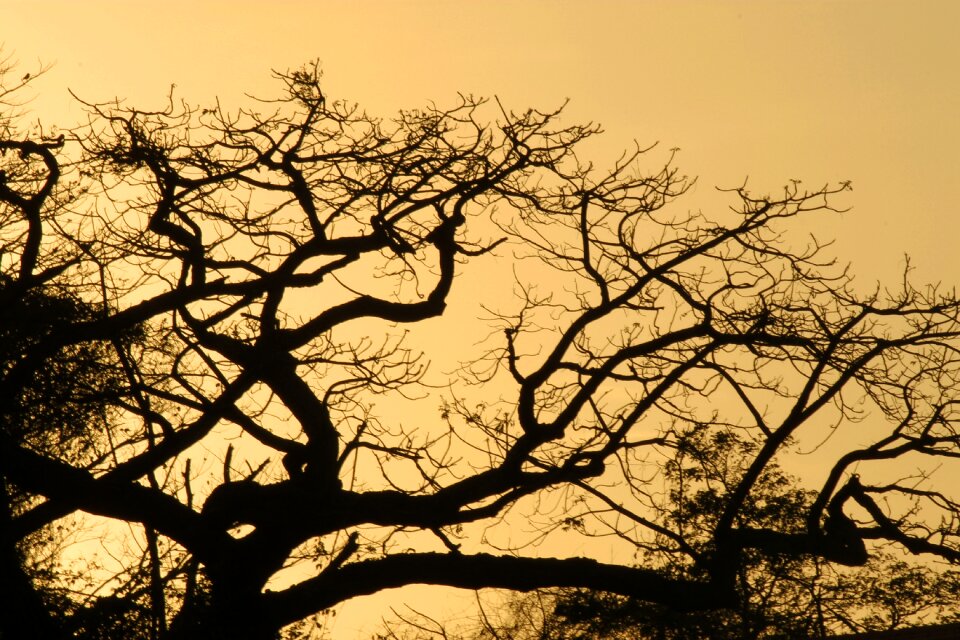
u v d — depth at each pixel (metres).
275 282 52.31
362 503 49.03
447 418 53.12
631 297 52.88
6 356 56.81
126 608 52.28
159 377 56.50
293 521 47.97
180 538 46.94
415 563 47.97
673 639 77.56
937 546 49.16
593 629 75.12
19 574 45.22
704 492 71.00
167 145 54.72
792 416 49.34
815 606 79.38
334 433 50.91
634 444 51.69
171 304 51.12
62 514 47.53
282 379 51.59
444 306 54.03
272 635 46.81
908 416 51.50
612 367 51.91
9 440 45.75
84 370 57.41
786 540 49.12
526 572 47.97
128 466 48.03
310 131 55.50
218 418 49.94
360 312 53.31
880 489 50.00
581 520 53.09
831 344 51.38
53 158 53.19
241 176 54.25
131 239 54.22
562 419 50.72
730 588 48.34
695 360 51.41
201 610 47.16
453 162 56.16
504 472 50.06
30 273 51.38
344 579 47.62
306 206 54.28
